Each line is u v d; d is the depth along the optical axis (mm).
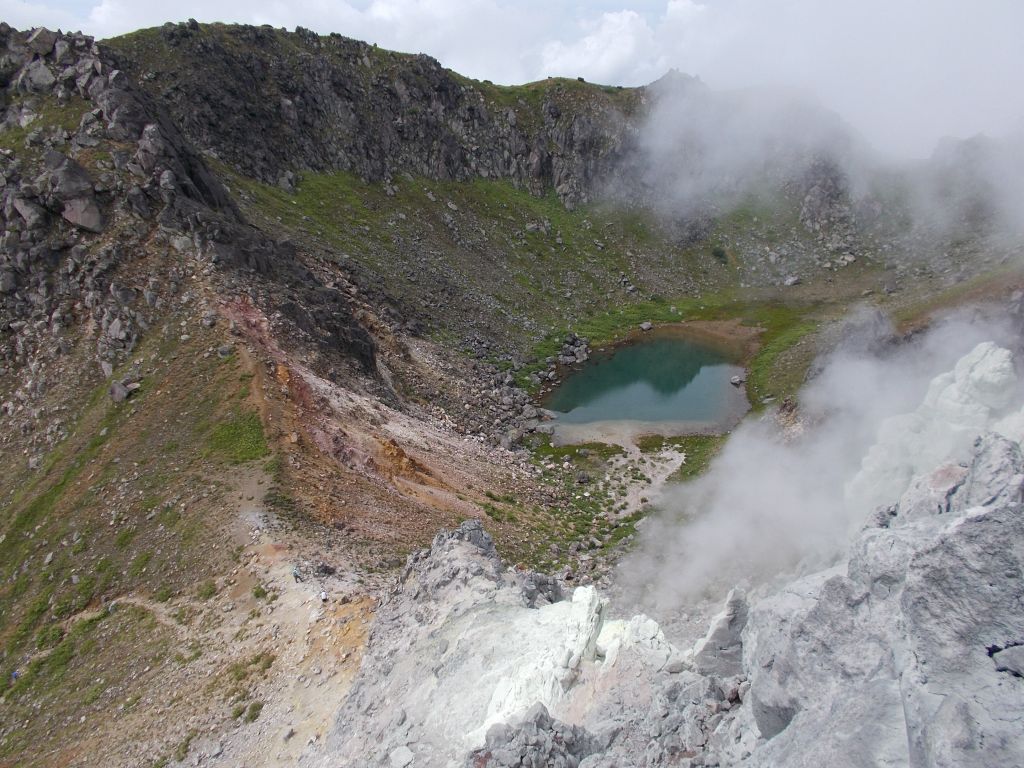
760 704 13633
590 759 16391
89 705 33281
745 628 16969
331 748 24281
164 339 57844
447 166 149375
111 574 41438
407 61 153125
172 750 28312
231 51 124562
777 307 130000
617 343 117062
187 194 69750
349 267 102438
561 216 156000
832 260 143125
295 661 30359
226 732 28125
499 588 28500
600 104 169125
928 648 10188
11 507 49656
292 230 103750
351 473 49688
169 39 117938
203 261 63938
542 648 23594
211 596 37000
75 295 60969
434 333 101938
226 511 42219
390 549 41688
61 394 56500
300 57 134375
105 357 57562
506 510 56969
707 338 118438
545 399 94625
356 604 32688
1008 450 14070
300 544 39188
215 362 55219
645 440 80625
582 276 139375
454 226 137000
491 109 162625
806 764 10812
